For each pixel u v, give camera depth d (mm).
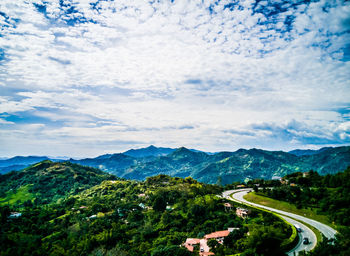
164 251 78375
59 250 90500
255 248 63312
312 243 71438
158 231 105625
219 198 127438
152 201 144750
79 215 131750
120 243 97812
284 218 93125
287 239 71438
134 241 99938
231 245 77938
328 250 53688
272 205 112375
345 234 58250
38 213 139375
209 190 156875
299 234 77812
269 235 62281
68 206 158875
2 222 113938
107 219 124562
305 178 138375
